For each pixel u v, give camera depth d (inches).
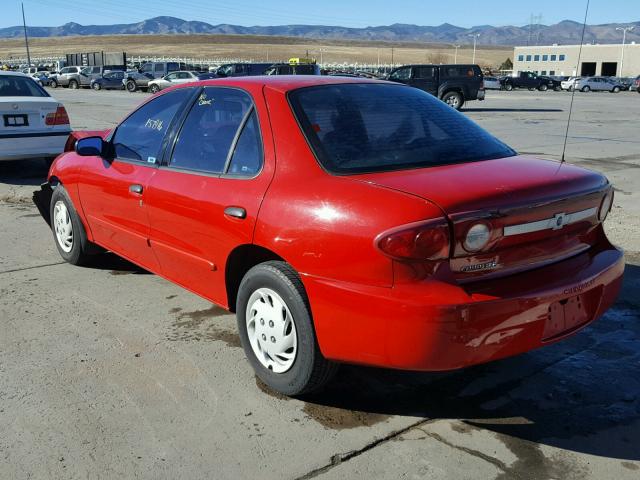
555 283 115.8
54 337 161.9
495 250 110.7
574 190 120.1
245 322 136.6
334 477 107.3
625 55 3444.9
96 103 1093.8
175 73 1457.9
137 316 175.8
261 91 139.2
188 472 108.7
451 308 104.3
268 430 120.9
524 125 719.7
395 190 110.6
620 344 158.1
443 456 112.8
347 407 129.3
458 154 132.0
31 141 368.8
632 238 249.1
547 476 107.2
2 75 391.9
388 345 108.3
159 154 163.6
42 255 233.9
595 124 736.3
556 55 3715.6
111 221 185.3
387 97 144.9
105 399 131.8
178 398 132.1
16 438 118.3
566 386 137.6
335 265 112.5
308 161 124.0
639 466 110.0
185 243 151.6
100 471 108.9
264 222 124.8
